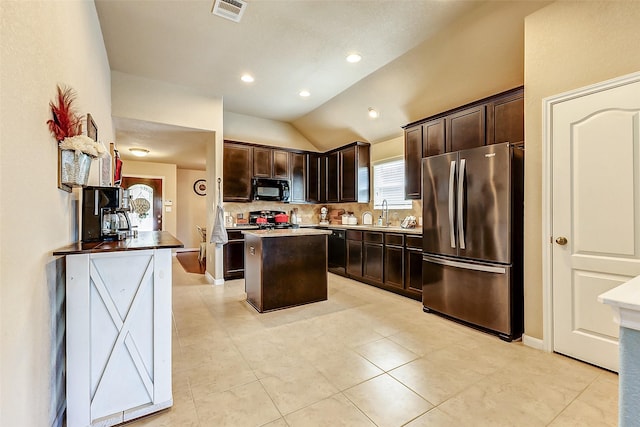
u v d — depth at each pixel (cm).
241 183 501
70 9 171
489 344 245
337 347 240
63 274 162
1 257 90
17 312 101
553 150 227
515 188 255
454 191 287
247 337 260
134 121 385
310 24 277
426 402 171
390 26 280
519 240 258
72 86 176
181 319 303
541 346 234
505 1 244
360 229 455
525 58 241
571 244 219
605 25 199
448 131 349
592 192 209
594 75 205
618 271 199
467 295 281
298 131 605
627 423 76
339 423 154
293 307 341
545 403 169
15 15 100
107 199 188
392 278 399
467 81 331
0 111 90
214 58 338
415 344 245
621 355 77
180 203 824
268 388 184
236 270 480
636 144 190
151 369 163
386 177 504
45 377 130
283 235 334
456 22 273
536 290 238
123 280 156
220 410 164
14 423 98
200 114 423
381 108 439
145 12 258
